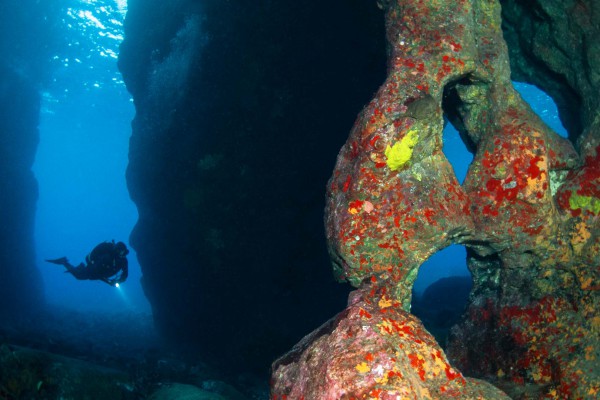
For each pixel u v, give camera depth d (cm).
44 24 1880
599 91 389
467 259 411
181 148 1072
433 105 285
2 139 1677
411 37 321
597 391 326
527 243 330
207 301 1097
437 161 304
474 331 382
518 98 342
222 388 754
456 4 320
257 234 1023
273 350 1012
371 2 776
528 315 354
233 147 1015
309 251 1012
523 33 473
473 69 322
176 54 1127
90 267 984
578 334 341
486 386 252
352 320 245
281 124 984
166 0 1169
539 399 335
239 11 956
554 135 359
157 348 1155
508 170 320
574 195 349
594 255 345
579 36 401
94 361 875
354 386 213
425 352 242
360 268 297
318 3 890
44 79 2188
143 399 644
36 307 1842
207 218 1044
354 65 915
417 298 1506
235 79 988
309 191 1001
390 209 287
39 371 560
